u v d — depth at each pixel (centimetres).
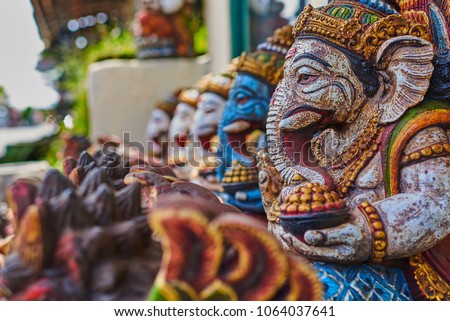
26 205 93
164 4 506
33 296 84
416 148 120
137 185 100
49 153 628
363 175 126
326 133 142
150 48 508
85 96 638
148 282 87
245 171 182
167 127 338
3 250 121
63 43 799
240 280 81
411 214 114
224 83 240
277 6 366
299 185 122
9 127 788
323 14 129
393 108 124
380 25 125
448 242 129
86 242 85
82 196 97
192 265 79
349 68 126
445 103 125
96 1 744
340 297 115
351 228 114
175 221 77
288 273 84
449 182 117
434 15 136
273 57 199
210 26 537
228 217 81
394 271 125
